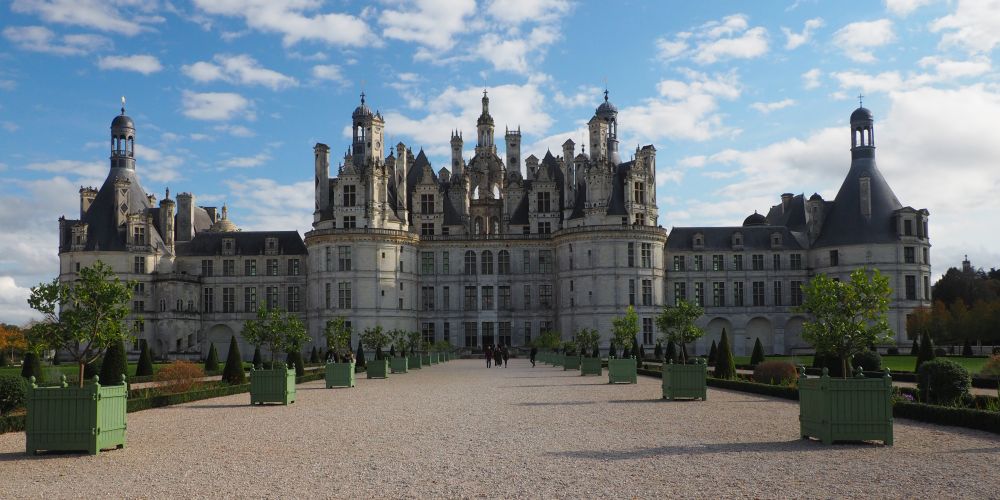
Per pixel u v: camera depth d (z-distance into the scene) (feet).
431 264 422.41
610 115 420.36
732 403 132.26
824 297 134.31
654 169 415.23
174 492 63.98
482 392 162.61
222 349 425.69
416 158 461.78
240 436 95.91
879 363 193.47
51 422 83.46
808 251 414.41
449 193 443.73
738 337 412.36
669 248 416.67
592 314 381.60
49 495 64.08
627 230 382.42
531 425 103.19
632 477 67.46
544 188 431.02
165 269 417.90
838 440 84.53
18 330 373.81
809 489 62.54
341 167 395.96
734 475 67.97
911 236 385.50
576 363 261.44
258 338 219.20
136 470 73.92
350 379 188.55
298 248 426.51
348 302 385.29
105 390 85.10
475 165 470.39
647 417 111.65
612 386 177.37
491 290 422.41
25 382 118.83
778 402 133.69
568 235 393.91
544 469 71.41
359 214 392.06
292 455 80.74
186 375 185.37
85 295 133.69
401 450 83.20
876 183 397.19
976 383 156.76
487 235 422.41
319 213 407.03
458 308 420.36
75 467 76.43
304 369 248.11
